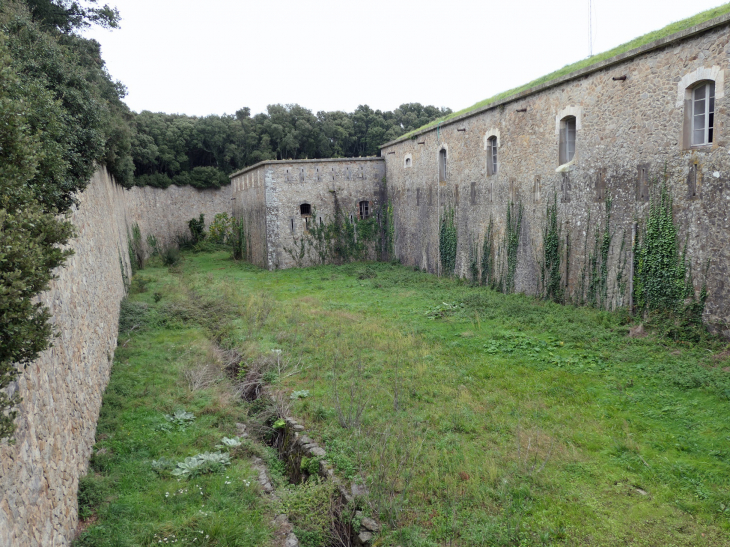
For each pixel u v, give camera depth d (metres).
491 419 8.35
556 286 15.70
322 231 30.06
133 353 12.79
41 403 5.43
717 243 10.62
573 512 5.91
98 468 7.44
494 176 18.80
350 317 15.87
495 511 6.05
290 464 8.11
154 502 6.72
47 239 4.75
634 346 11.04
